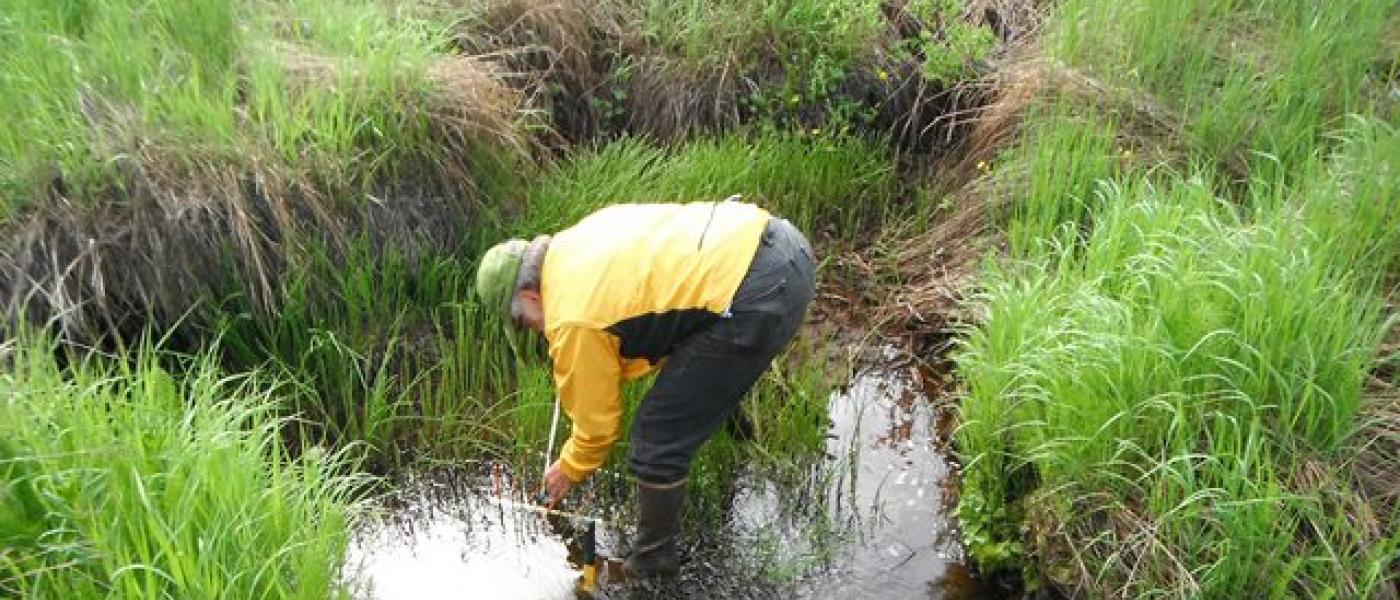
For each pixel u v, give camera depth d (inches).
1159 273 159.0
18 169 184.1
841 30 242.4
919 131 253.6
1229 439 146.2
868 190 242.5
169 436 137.3
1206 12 234.7
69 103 192.2
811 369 199.5
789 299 141.9
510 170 219.6
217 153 192.7
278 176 194.2
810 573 166.1
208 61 206.5
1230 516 138.6
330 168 198.5
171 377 159.3
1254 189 193.6
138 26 205.9
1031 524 158.1
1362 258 169.9
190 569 121.2
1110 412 151.9
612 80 249.9
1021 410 163.9
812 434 185.2
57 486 124.7
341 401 192.5
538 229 214.2
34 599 116.4
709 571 166.6
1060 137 212.4
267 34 217.3
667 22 252.8
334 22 221.8
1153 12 230.7
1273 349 150.1
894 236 232.2
